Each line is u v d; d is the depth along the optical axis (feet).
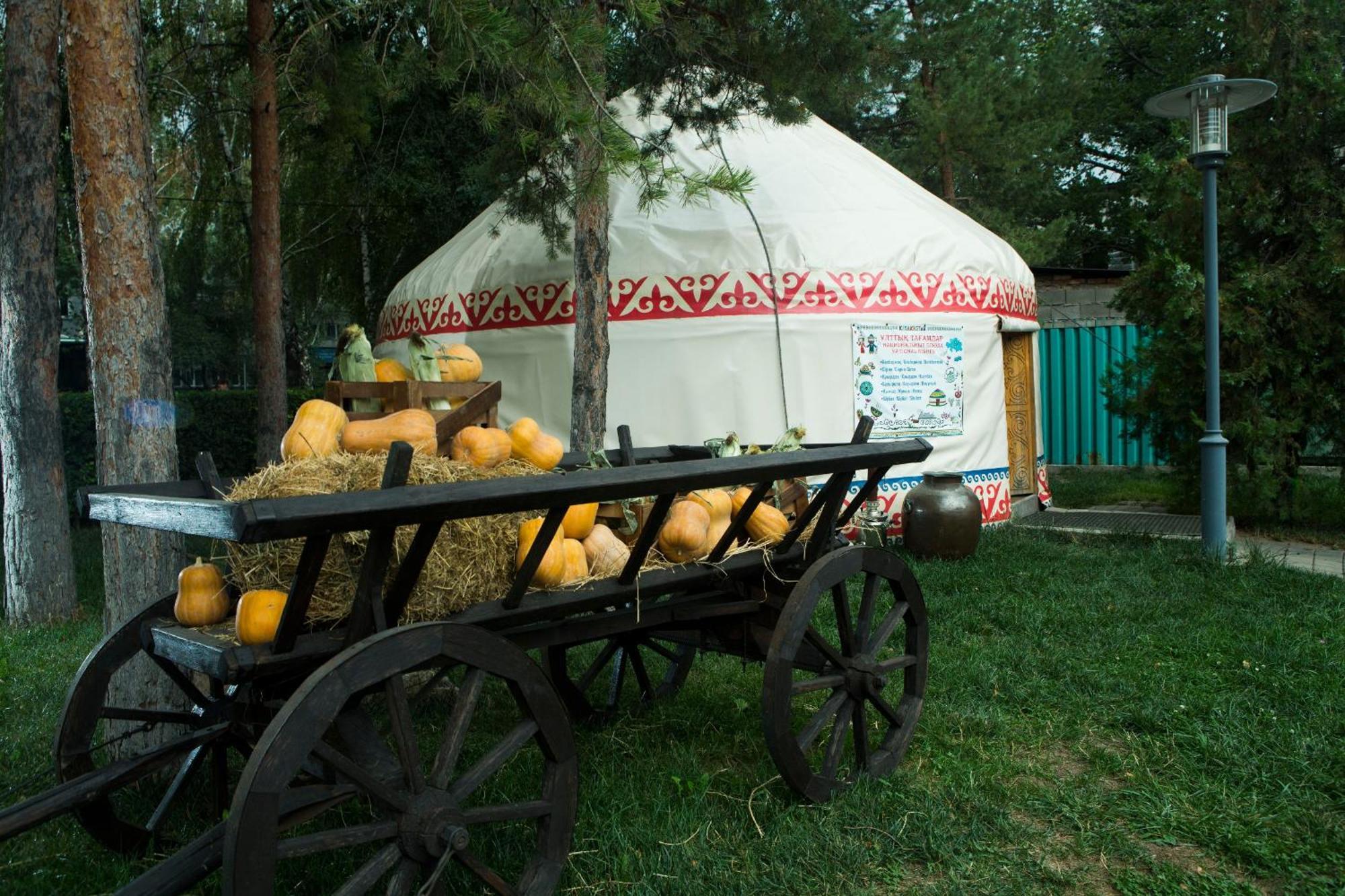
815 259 29.27
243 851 6.81
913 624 13.04
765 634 12.12
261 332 29.86
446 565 8.75
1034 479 35.70
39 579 21.27
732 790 11.80
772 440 29.17
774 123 25.67
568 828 9.00
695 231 29.84
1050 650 17.37
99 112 12.00
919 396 30.27
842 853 10.05
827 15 23.35
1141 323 32.71
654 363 29.68
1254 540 29.45
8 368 21.09
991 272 32.07
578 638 10.14
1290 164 29.78
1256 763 12.14
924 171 51.88
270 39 29.19
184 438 40.09
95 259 12.16
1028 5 58.23
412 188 43.83
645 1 15.01
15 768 12.64
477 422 10.77
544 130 19.57
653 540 9.79
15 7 20.54
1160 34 60.90
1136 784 11.82
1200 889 9.48
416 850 7.95
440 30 16.30
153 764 9.18
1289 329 29.32
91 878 9.86
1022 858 10.13
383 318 37.40
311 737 7.12
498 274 31.83
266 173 29.50
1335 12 29.27
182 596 8.98
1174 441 32.14
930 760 12.71
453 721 8.27
